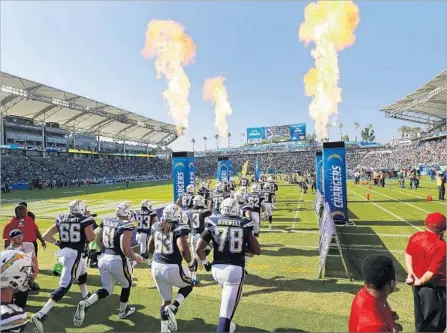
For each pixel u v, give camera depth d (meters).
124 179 52.00
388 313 2.17
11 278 2.40
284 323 4.23
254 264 7.00
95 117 50.81
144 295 5.35
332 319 4.33
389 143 58.06
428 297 3.30
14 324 2.31
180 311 4.67
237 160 68.81
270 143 60.38
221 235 3.76
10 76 31.44
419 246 3.38
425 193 21.20
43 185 38.66
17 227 5.54
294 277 6.12
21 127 45.91
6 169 40.22
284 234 10.14
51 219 14.28
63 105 40.25
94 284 6.00
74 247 4.55
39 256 8.11
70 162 52.44
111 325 4.31
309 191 26.20
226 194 9.16
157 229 4.16
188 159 12.30
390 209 14.59
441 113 47.84
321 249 6.97
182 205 8.74
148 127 60.34
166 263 4.02
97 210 17.42
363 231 10.03
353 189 25.86
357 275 6.12
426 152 46.66
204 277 6.37
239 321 4.29
